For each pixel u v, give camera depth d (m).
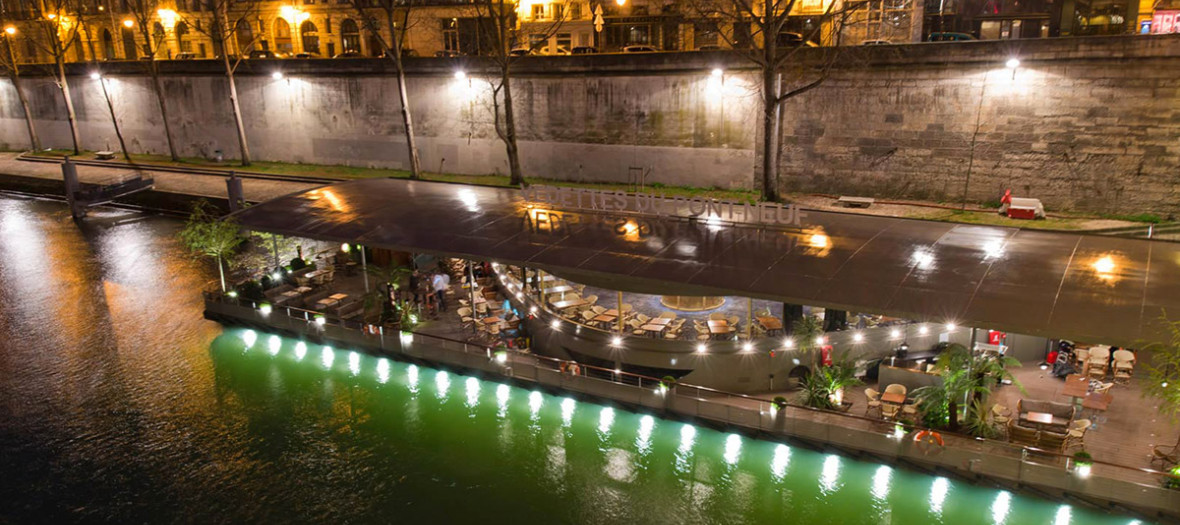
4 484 22.67
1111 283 20.67
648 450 23.91
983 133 39.47
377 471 23.20
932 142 40.84
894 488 21.41
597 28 59.28
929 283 21.48
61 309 35.75
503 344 28.91
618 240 26.42
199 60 65.44
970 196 40.62
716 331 25.44
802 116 43.81
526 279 31.12
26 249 45.81
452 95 54.75
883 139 42.00
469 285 32.97
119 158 70.38
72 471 23.23
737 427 23.17
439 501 21.80
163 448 24.39
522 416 25.95
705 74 45.66
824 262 23.33
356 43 72.94
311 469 23.30
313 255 40.81
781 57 39.38
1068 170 37.94
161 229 49.78
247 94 64.06
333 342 29.95
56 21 73.50
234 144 66.38
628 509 21.42
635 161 49.47
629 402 24.67
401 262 37.75
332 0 71.69
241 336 32.22
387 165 59.31
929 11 57.50
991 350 25.02
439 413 26.31
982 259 22.77
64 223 52.12
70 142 76.44
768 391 25.27
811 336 24.62
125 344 31.73
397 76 54.19
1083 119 37.00
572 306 28.61
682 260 24.41
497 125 47.66
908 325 25.84
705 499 21.72
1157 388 20.12
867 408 23.36
